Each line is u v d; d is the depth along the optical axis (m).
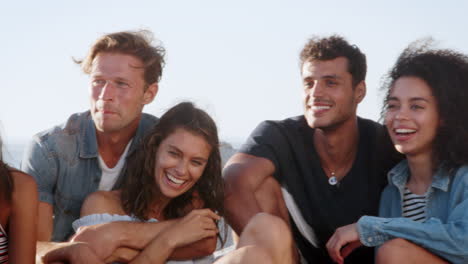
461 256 2.47
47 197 3.19
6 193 2.37
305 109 3.56
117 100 3.08
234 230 3.24
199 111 2.85
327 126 3.41
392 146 3.37
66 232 3.34
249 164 3.41
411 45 2.99
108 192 2.96
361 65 3.58
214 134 2.87
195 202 3.06
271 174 3.50
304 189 3.56
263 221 2.32
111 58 3.10
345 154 3.50
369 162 3.49
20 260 2.41
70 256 2.36
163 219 3.02
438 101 2.78
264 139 3.54
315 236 3.58
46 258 2.43
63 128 3.22
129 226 2.69
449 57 2.88
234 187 3.28
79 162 3.20
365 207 3.46
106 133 3.16
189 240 2.68
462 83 2.84
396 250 2.47
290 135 3.59
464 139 2.73
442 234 2.46
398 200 3.04
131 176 2.90
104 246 2.59
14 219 2.42
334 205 3.50
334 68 3.45
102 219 2.78
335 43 3.51
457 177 2.71
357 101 3.61
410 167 2.93
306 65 3.54
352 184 3.49
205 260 2.88
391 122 2.91
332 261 3.57
